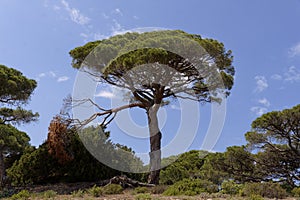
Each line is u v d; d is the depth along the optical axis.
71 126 11.60
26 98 16.03
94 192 8.50
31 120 16.52
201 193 8.11
